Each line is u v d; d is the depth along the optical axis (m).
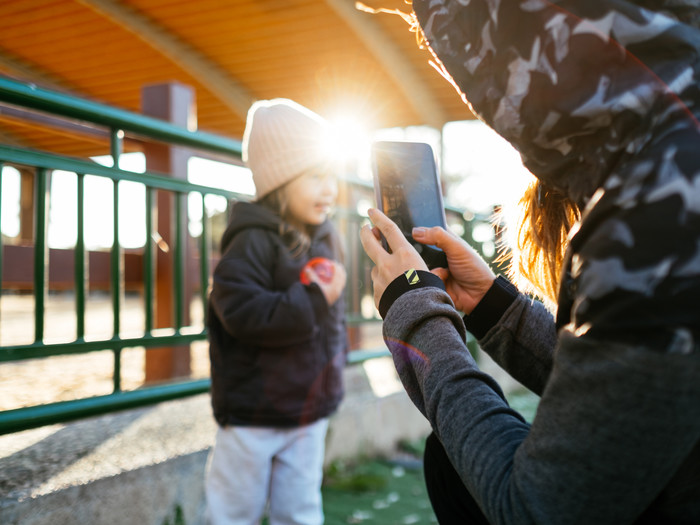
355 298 3.72
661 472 0.51
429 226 0.93
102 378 3.60
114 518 1.73
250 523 1.80
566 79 0.56
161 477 1.88
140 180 2.31
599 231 0.53
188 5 6.09
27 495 1.55
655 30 0.54
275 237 1.97
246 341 1.82
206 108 8.49
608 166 0.56
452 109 7.84
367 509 2.45
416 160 0.96
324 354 1.98
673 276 0.49
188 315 3.37
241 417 1.81
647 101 0.53
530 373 0.93
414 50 6.55
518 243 0.92
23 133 7.80
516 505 0.56
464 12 0.64
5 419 1.78
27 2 6.20
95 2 6.04
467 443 0.62
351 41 6.62
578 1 0.56
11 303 10.25
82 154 8.70
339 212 3.53
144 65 7.48
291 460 1.88
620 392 0.50
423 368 0.69
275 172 2.04
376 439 3.06
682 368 0.48
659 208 0.50
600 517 0.52
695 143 0.51
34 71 7.64
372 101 7.86
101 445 2.02
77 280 2.09
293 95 7.91
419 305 0.70
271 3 6.00
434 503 0.83
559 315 0.61
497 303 0.93
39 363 4.23
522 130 0.61
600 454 0.51
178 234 2.49
